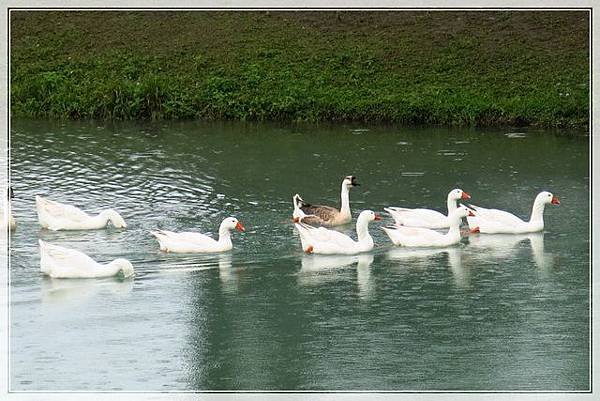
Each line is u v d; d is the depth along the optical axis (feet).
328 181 108.88
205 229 92.63
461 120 133.18
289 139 127.44
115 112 139.64
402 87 141.79
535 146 122.83
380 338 70.13
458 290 78.74
